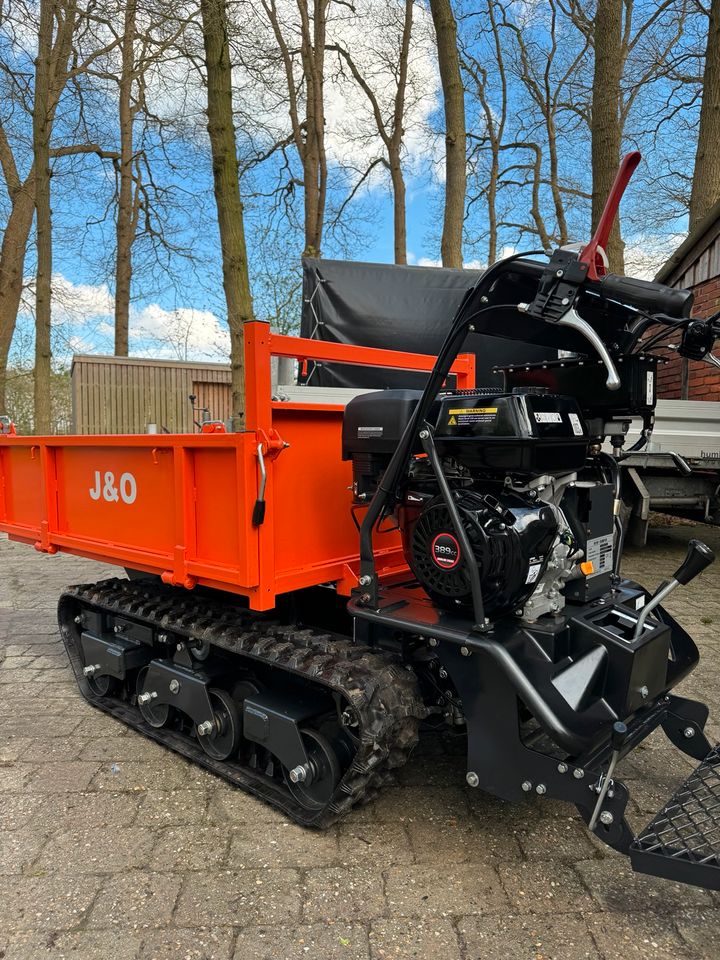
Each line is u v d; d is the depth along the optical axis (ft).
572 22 46.80
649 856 6.39
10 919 7.10
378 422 8.36
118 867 7.89
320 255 39.99
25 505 12.92
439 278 21.27
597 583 8.54
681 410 22.12
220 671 9.91
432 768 10.09
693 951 6.66
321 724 8.80
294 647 8.89
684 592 19.88
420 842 8.33
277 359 22.26
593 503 8.33
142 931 6.93
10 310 36.73
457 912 7.17
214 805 9.15
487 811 8.98
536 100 55.57
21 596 20.24
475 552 7.30
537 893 7.45
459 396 7.88
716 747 8.27
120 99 47.50
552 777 7.09
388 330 21.12
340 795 8.24
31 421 70.18
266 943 6.77
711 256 25.91
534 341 8.41
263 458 7.98
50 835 8.49
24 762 10.32
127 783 9.71
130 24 30.09
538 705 6.88
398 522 8.59
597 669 7.48
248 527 8.05
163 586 12.07
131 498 10.12
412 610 8.20
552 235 59.52
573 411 8.01
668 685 8.77
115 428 48.37
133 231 51.78
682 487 22.30
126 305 49.03
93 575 22.98
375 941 6.79
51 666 14.37
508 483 7.71
